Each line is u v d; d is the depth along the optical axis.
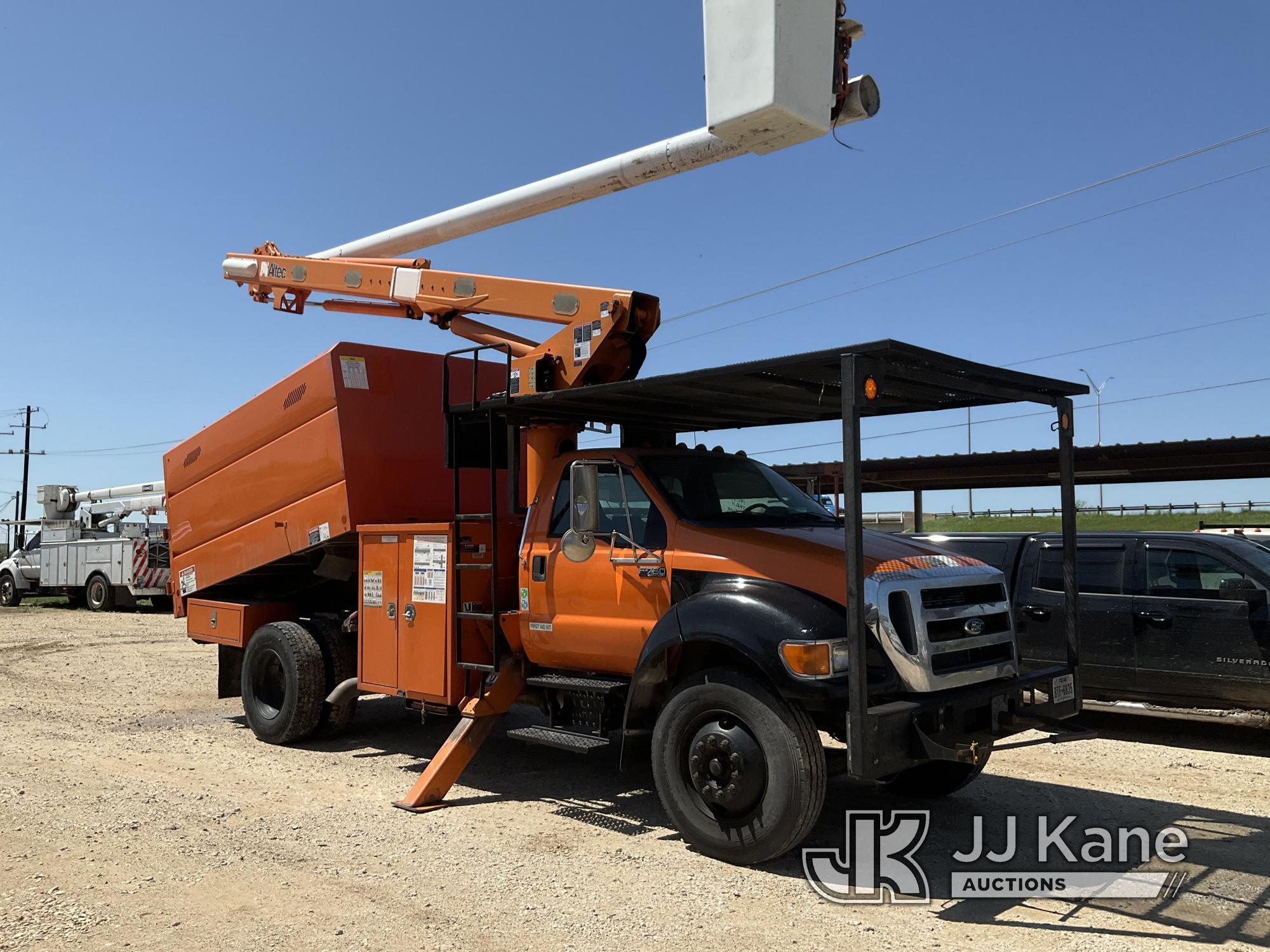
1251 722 7.59
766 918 4.29
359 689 7.61
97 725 9.05
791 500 6.53
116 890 4.59
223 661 9.27
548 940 4.02
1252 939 4.08
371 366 7.95
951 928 4.20
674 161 6.20
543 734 6.10
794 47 4.04
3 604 26.91
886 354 4.61
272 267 8.83
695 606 5.25
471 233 7.70
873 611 4.88
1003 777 6.97
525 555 6.47
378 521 7.82
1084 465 16.61
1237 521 39.53
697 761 5.14
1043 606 8.61
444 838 5.51
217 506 9.32
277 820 5.86
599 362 6.62
